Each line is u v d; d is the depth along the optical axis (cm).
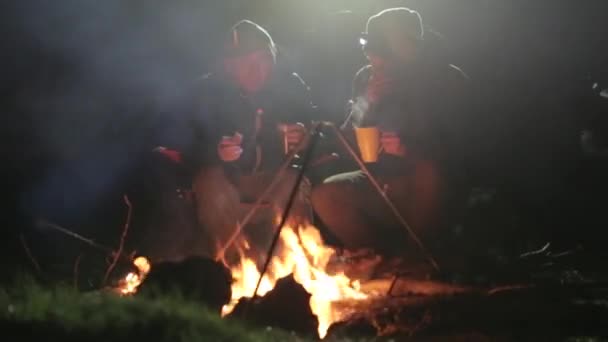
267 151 847
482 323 712
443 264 882
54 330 507
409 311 738
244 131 845
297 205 841
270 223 830
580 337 679
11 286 623
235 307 666
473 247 927
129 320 533
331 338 653
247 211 827
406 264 898
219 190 826
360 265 887
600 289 822
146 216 850
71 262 957
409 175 899
